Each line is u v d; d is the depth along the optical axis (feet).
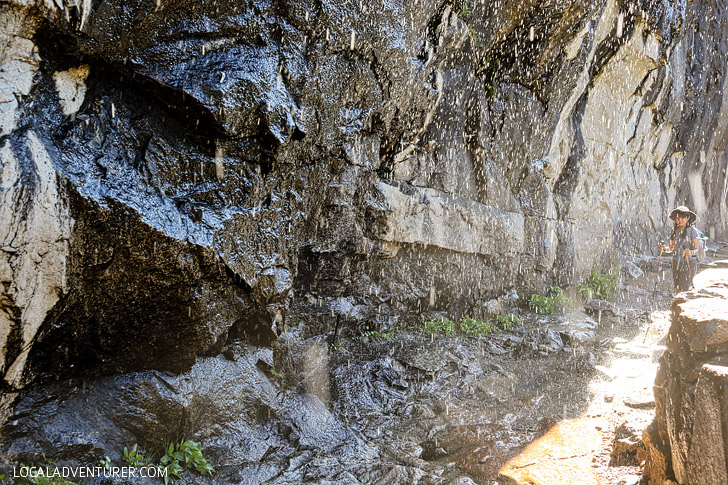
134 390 12.94
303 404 17.29
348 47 16.39
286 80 14.67
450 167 26.68
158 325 12.98
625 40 36.73
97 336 12.19
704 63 54.08
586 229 40.52
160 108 12.73
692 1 45.75
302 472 14.48
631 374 23.29
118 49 11.46
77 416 12.13
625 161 46.21
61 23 10.38
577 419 18.71
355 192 20.26
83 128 11.50
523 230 31.48
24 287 10.12
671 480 11.61
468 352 24.34
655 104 46.24
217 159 13.64
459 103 25.36
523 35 26.68
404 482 14.38
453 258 27.07
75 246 10.92
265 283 15.40
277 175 15.52
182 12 12.21
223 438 14.82
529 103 29.89
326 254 20.45
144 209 11.89
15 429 11.21
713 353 10.28
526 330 28.86
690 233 26.61
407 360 21.74
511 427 18.17
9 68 10.09
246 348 16.43
